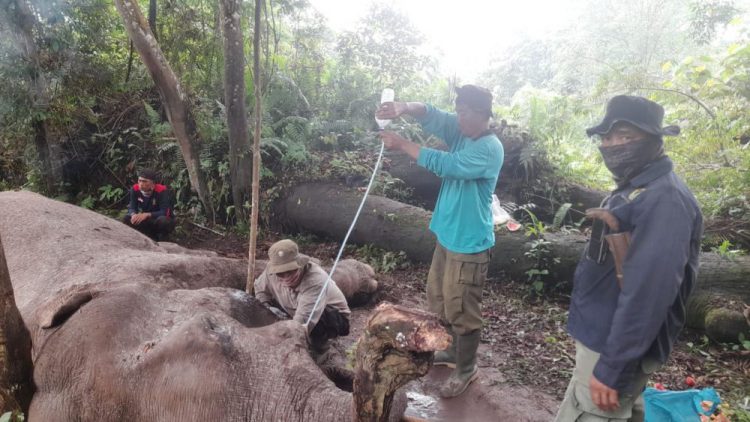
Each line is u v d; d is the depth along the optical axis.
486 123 3.85
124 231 5.42
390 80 10.86
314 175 8.04
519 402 4.18
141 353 3.06
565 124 9.97
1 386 3.17
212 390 2.79
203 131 8.16
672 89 8.93
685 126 8.80
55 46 8.59
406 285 6.47
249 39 9.43
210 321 3.09
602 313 2.48
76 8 8.97
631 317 2.19
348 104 9.72
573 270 6.14
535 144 8.58
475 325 4.10
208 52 9.48
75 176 9.72
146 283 3.69
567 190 8.50
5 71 8.25
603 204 2.52
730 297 5.44
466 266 3.96
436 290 4.29
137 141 9.50
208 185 8.40
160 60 7.38
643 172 2.36
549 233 6.55
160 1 9.59
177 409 2.83
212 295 3.67
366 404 1.98
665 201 2.22
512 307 5.91
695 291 5.57
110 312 3.30
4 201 5.46
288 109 9.16
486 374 4.58
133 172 9.45
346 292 5.45
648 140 2.35
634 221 2.29
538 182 8.47
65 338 3.29
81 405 3.10
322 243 7.79
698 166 8.11
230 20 7.24
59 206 5.54
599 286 2.50
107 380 3.03
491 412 4.07
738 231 6.73
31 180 9.35
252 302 3.80
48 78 8.79
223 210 8.60
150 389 2.91
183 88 8.71
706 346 5.29
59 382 3.22
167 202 7.39
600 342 2.47
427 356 1.93
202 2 9.55
